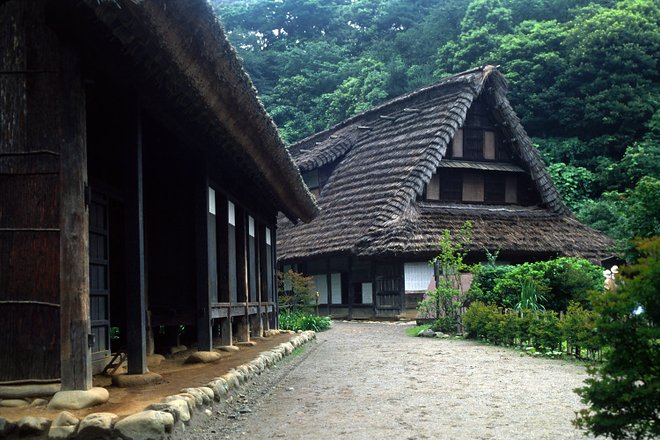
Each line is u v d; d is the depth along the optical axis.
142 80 5.73
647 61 32.22
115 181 6.89
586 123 32.62
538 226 21.58
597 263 20.23
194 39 4.77
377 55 41.88
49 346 4.90
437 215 20.38
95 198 6.33
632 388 3.18
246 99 6.27
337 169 25.09
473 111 22.77
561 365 8.80
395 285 19.95
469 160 22.59
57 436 4.14
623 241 13.07
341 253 19.89
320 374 8.29
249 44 48.66
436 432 4.91
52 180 4.97
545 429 4.94
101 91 5.82
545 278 12.98
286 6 50.25
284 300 20.11
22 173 4.97
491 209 22.23
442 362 9.33
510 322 11.27
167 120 6.73
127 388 5.50
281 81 43.97
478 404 6.02
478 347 11.43
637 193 12.48
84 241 4.90
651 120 30.97
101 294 6.27
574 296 12.70
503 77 22.30
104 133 6.56
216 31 4.96
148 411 4.34
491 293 13.59
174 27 4.50
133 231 5.86
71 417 4.31
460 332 13.72
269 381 7.44
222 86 5.68
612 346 3.38
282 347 9.73
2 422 4.14
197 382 5.89
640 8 33.94
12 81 5.00
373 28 46.78
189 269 8.27
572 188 30.80
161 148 8.20
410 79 36.94
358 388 7.09
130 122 5.88
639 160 28.91
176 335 9.30
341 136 26.33
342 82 41.09
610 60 32.16
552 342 9.91
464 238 18.28
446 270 15.03
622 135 32.09
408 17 46.00
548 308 12.76
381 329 16.88
